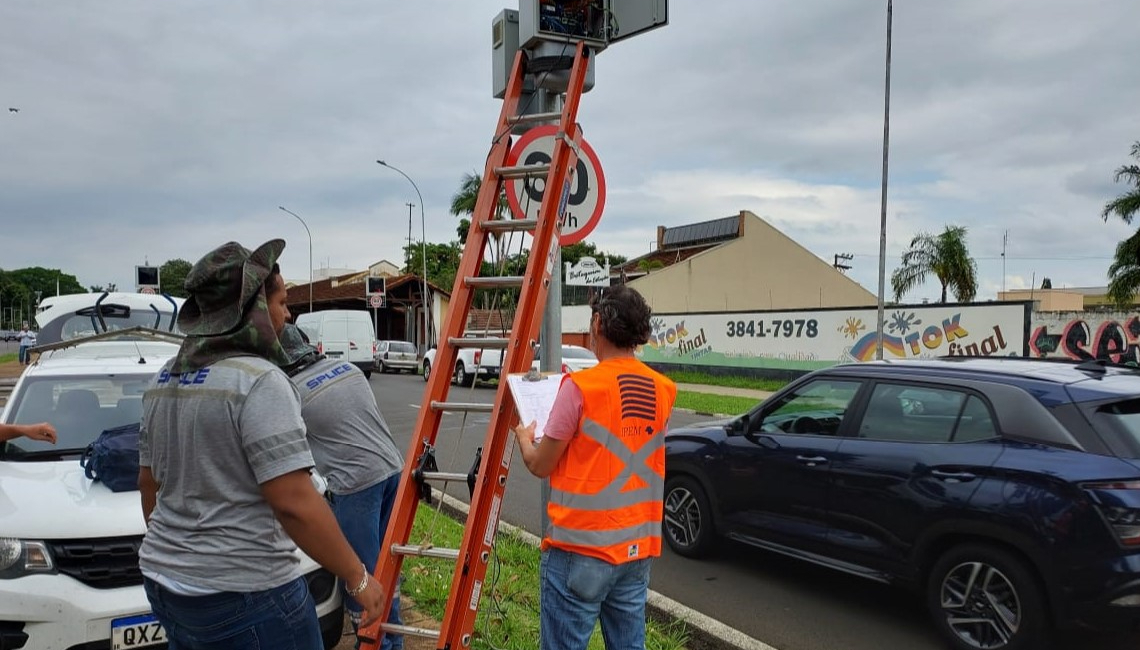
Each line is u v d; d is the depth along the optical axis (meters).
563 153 3.67
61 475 4.25
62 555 3.57
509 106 4.07
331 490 3.66
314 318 26.41
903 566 4.75
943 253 32.59
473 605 3.08
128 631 3.52
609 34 4.25
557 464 2.82
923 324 20.88
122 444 4.12
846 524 5.09
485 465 3.10
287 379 2.29
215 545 2.15
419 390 21.84
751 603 5.36
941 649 4.59
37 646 3.41
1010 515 4.17
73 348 6.31
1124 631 3.83
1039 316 22.45
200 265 2.23
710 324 27.02
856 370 5.44
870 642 4.71
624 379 2.86
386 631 3.20
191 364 2.24
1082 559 3.91
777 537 5.57
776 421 5.83
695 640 4.72
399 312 45.94
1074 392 4.37
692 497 6.34
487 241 3.83
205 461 2.16
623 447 2.81
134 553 3.64
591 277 13.45
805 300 40.28
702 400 19.02
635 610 2.95
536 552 5.93
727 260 38.47
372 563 3.71
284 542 2.29
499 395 3.16
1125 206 25.52
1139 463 3.97
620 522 2.79
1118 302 26.45
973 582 4.39
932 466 4.61
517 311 3.28
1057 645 4.22
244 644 2.20
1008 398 4.52
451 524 6.64
